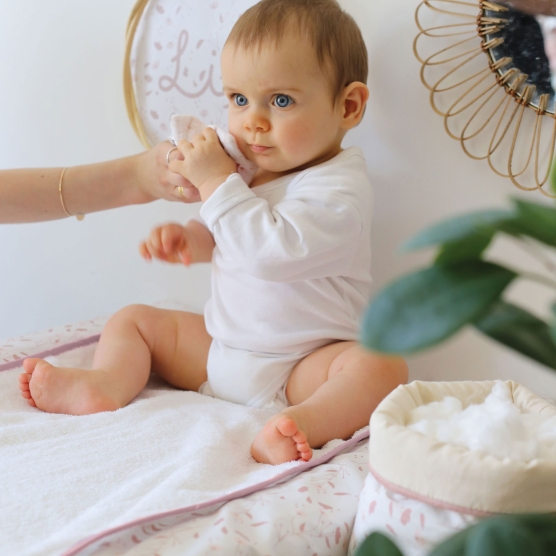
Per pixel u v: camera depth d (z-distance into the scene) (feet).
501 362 3.73
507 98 3.51
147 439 2.67
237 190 3.30
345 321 3.51
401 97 3.84
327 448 2.80
